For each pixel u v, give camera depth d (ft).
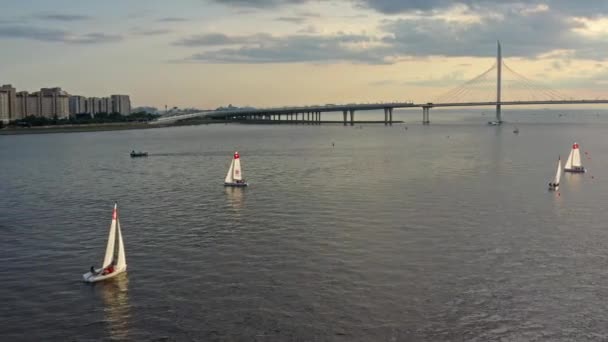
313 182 446.19
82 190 425.28
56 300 195.93
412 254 239.09
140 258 238.07
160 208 343.87
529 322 176.04
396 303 189.06
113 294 200.13
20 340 168.76
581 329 171.83
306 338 166.71
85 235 280.10
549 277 211.61
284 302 190.49
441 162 595.47
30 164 627.46
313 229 282.56
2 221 314.76
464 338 166.81
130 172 538.47
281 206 343.05
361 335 168.25
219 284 207.00
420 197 370.94
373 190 401.49
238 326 174.50
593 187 415.23
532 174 489.26
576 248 247.91
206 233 277.44
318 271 218.79
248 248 249.96
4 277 218.38
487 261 229.86
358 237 266.16
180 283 208.74
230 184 428.15
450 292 197.57
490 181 445.78
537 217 309.22
